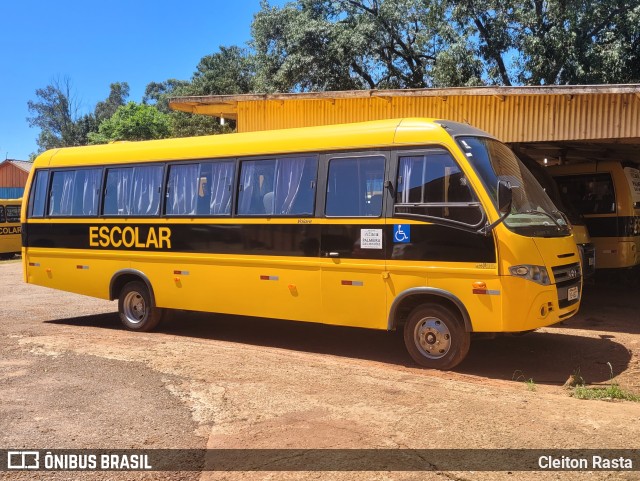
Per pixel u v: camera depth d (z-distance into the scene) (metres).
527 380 6.51
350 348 8.16
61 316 11.00
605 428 4.60
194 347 7.75
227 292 8.22
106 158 9.51
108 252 9.38
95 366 6.68
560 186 12.68
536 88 9.65
